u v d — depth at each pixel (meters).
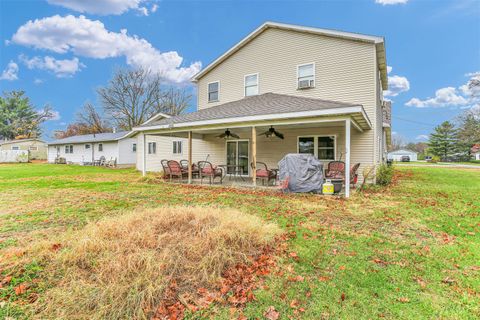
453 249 3.32
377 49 9.95
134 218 3.70
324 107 7.00
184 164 14.72
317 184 7.54
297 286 2.46
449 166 26.00
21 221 4.59
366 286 2.46
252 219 3.82
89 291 2.19
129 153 23.28
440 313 2.08
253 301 2.24
